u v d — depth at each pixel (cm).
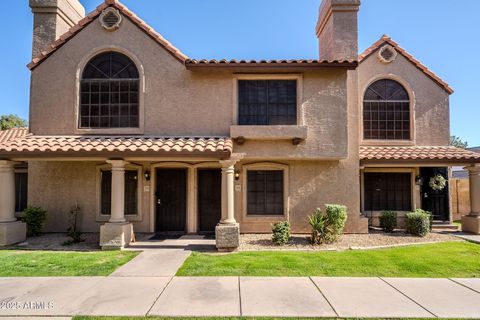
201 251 1114
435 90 1734
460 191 2041
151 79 1405
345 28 1508
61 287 750
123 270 884
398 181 1691
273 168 1455
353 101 1479
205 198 1508
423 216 1376
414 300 679
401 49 1723
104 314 609
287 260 982
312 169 1451
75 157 1195
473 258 1009
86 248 1173
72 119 1402
